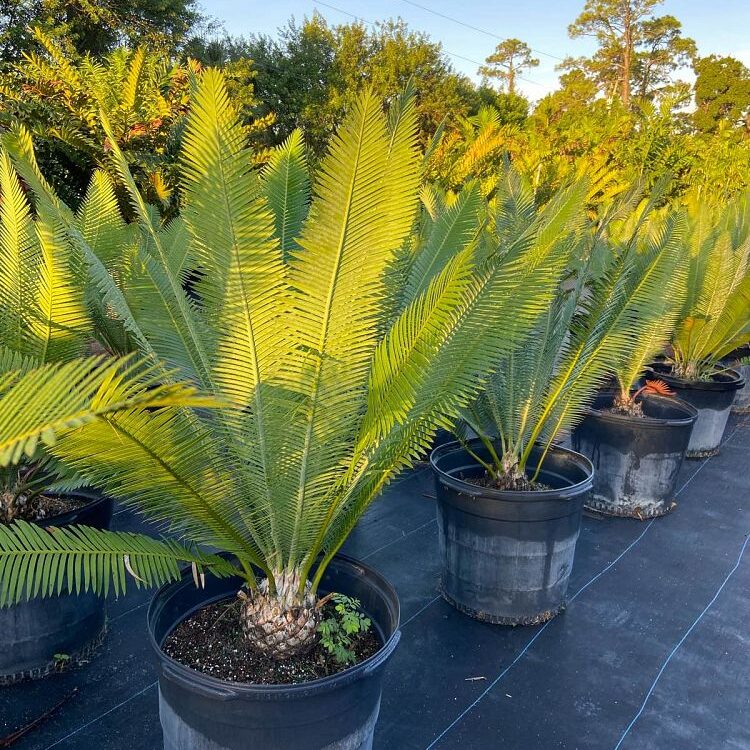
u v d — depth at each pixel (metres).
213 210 1.80
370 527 4.49
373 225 1.81
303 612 2.29
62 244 2.50
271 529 2.23
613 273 3.28
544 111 17.34
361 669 1.98
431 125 21.30
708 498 5.29
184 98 7.20
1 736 2.50
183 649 2.30
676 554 4.30
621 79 43.34
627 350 3.77
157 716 2.65
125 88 6.95
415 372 1.81
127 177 2.19
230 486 2.19
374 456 2.18
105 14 13.16
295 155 2.83
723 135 17.56
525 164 10.09
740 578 4.01
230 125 1.75
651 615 3.57
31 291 2.69
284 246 2.79
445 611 3.53
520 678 3.01
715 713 2.84
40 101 6.82
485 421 3.79
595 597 3.73
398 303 2.62
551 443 3.85
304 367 1.96
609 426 4.76
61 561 1.93
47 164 7.05
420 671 3.03
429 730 2.68
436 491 3.58
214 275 1.95
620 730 2.72
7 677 2.73
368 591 2.54
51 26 12.05
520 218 3.65
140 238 3.13
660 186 3.39
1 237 2.73
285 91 17.11
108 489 1.98
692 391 6.09
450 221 2.79
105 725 2.59
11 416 1.09
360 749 2.16
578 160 12.08
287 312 1.90
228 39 17.75
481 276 2.03
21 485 2.81
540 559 3.32
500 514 3.25
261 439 2.06
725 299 5.96
